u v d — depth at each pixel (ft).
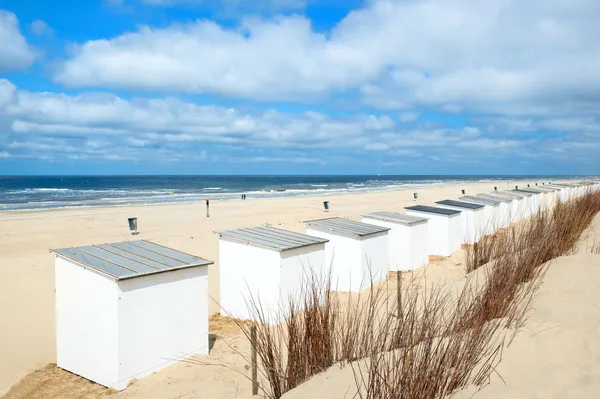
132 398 16.56
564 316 18.22
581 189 85.76
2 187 229.45
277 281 24.70
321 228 32.53
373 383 11.66
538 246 27.58
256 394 15.43
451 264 40.16
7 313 26.81
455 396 12.47
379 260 33.32
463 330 15.43
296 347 15.26
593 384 12.44
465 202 53.78
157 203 112.68
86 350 18.48
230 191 186.70
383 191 173.58
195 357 19.92
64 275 19.31
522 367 14.15
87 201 123.03
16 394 17.24
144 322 18.20
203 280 20.34
